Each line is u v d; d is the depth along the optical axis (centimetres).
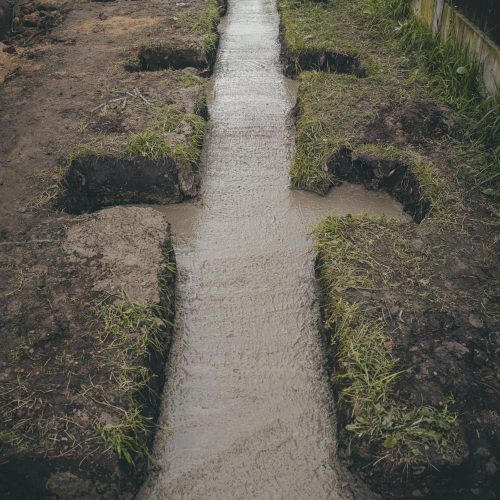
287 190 441
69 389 266
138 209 380
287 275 367
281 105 559
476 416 255
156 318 306
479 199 387
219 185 448
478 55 485
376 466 248
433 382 268
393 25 644
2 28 668
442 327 294
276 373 306
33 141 453
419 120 462
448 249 345
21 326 296
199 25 680
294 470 262
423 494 246
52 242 352
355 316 300
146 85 540
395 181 431
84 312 304
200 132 480
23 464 244
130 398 263
